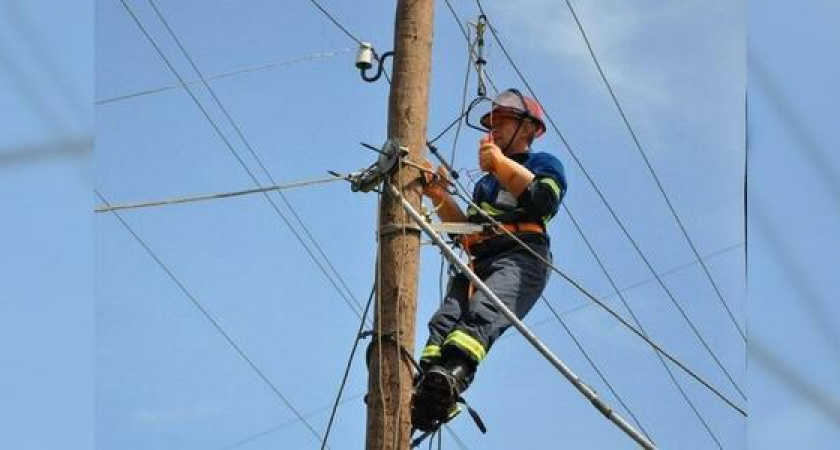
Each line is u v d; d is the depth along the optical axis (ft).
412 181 27.53
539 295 28.58
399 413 25.63
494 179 29.94
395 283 26.61
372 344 26.35
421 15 28.81
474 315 27.07
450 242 29.04
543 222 29.04
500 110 30.30
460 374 26.25
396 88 28.25
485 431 26.71
